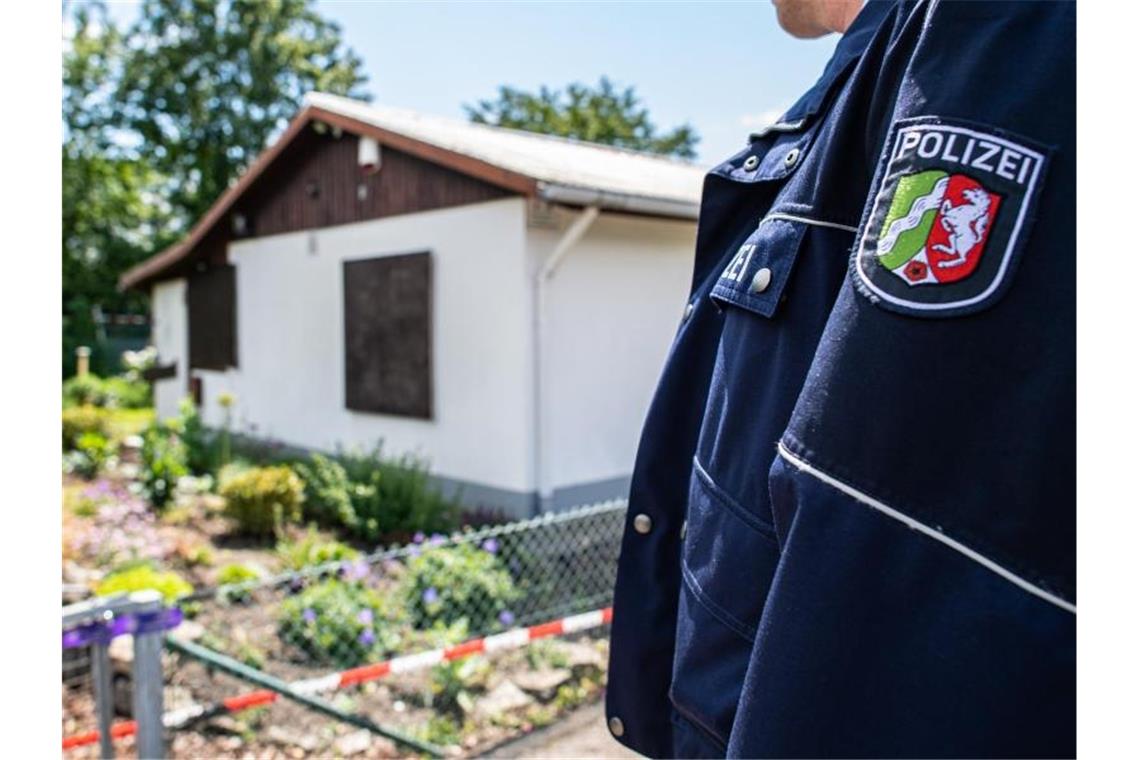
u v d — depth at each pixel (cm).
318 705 287
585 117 2552
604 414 648
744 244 84
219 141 2150
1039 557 49
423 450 688
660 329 688
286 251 843
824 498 57
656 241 680
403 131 643
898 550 53
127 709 302
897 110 62
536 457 609
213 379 988
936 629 51
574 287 620
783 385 73
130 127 2069
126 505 640
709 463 81
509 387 611
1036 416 50
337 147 764
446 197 653
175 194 2205
